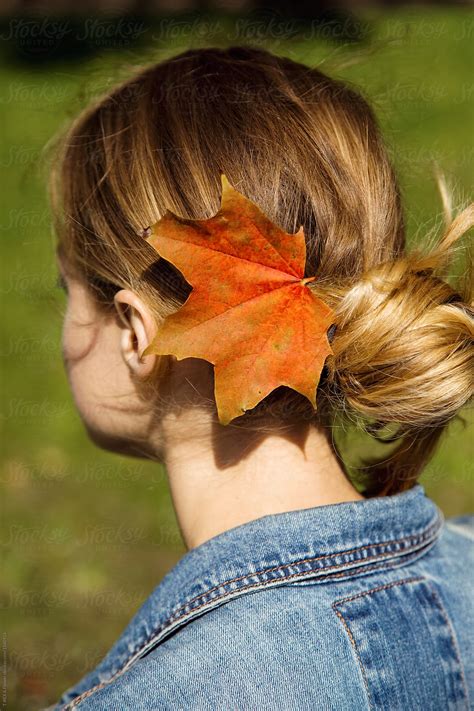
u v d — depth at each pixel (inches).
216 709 40.2
